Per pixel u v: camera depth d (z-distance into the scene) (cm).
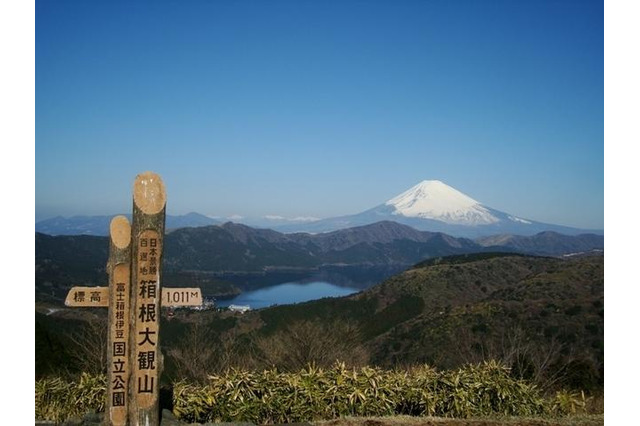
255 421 698
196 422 677
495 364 821
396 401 752
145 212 588
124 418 582
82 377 749
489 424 713
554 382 1095
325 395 730
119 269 584
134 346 584
